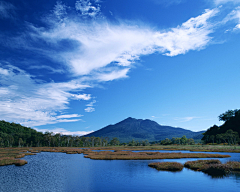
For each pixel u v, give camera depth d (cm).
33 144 19488
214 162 4091
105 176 3203
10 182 2792
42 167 4319
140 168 4025
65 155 7944
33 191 2288
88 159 6047
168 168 3747
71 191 2284
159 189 2341
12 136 19888
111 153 8044
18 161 4953
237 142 14038
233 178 2852
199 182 2639
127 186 2506
